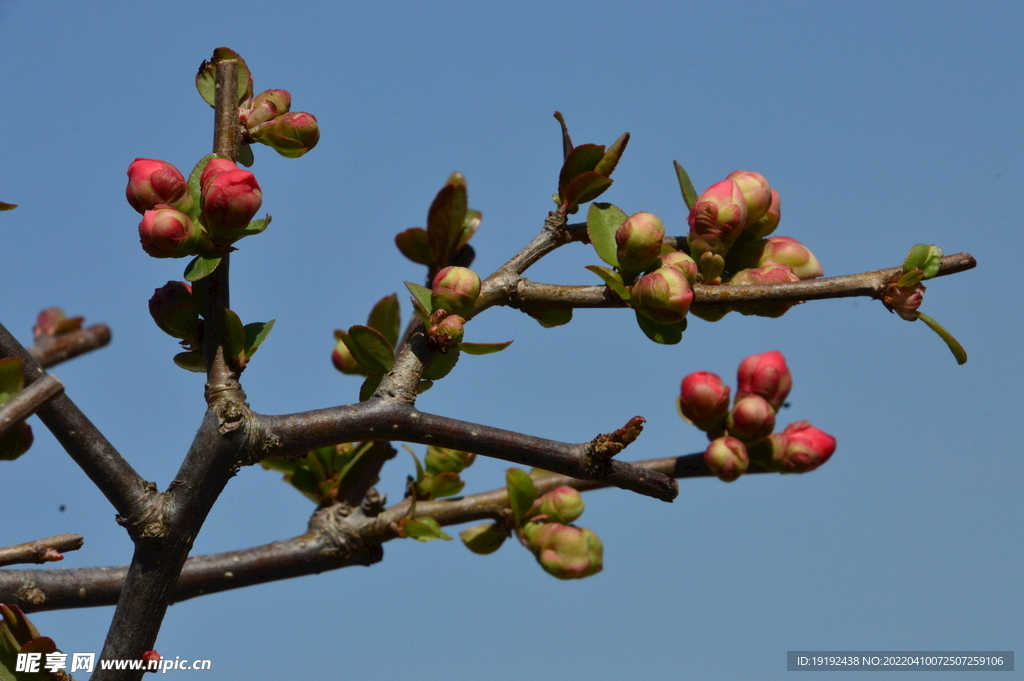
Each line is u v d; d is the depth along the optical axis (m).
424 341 0.91
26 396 0.84
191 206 0.90
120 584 0.94
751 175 0.94
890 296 0.91
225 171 0.90
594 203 0.94
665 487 0.92
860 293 0.91
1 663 0.88
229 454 0.89
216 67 0.94
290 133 0.93
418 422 0.90
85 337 0.90
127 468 0.89
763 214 0.94
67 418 0.88
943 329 0.91
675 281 0.91
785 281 0.92
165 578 0.89
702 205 0.93
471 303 0.91
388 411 0.90
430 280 0.94
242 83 0.94
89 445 0.88
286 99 0.94
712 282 0.93
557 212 0.94
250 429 0.89
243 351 0.90
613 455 0.91
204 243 0.90
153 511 0.89
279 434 0.89
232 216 0.89
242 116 0.93
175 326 0.91
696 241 0.93
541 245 0.94
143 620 0.89
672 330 0.92
